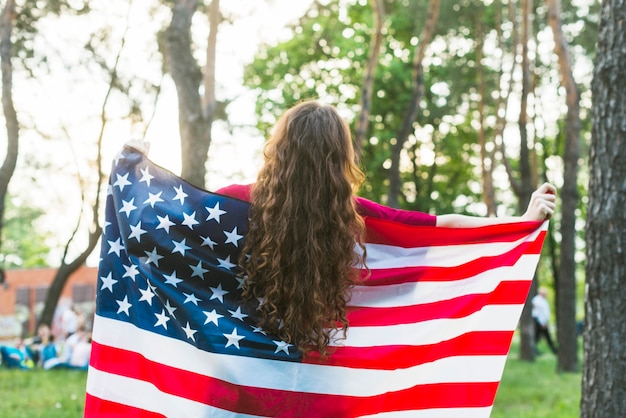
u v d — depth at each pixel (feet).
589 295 17.07
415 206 102.58
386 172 99.50
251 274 9.48
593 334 16.93
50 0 69.87
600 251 16.84
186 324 9.55
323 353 9.42
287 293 9.35
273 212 9.44
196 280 9.70
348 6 91.76
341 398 9.68
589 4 70.64
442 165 110.63
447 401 10.75
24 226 208.64
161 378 9.66
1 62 56.29
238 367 9.38
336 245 9.48
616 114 16.70
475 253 11.23
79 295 138.82
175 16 42.96
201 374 9.49
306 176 9.48
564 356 53.83
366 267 10.00
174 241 9.75
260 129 91.40
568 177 55.77
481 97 80.02
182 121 42.73
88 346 53.47
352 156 9.86
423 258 10.96
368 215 10.56
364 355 10.12
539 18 76.18
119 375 9.90
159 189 9.99
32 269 140.26
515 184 61.77
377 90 92.79
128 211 9.93
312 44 93.61
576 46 74.90
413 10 77.10
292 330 9.39
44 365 54.85
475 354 10.93
